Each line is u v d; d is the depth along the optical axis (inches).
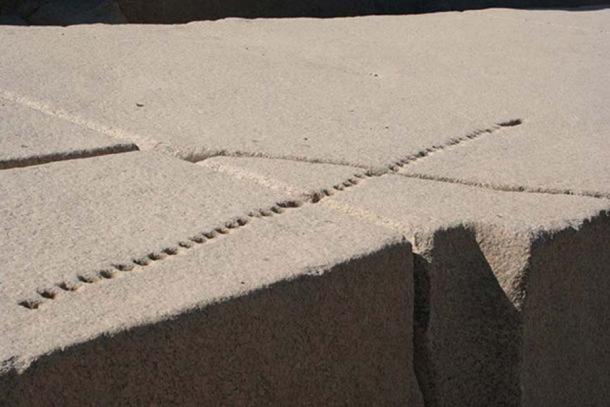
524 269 100.1
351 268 91.4
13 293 81.9
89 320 77.5
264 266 88.7
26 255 89.5
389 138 133.3
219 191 108.3
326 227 99.3
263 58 179.9
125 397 76.6
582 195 115.7
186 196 106.4
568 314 105.5
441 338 99.6
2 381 70.8
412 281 97.6
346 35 209.8
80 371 74.2
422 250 98.6
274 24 214.8
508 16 249.9
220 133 131.3
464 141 136.6
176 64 169.3
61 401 73.4
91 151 120.5
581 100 165.2
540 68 191.2
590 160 129.5
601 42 223.8
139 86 153.6
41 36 182.9
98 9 350.6
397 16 238.5
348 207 105.7
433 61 191.2
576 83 179.2
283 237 96.1
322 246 93.8
